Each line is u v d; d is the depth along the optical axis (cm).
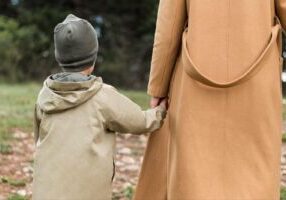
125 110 411
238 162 399
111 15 2725
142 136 943
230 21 397
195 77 396
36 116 425
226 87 396
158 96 427
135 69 2698
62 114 410
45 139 412
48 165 407
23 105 1248
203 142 399
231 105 398
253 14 396
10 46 2303
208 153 399
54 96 406
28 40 2419
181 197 402
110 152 413
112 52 2684
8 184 690
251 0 397
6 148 829
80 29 415
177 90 413
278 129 408
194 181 397
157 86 424
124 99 415
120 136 938
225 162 399
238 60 396
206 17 399
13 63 2314
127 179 722
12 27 2406
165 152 432
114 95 413
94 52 424
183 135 402
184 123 402
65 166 404
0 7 2705
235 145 399
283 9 406
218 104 399
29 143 879
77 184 404
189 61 395
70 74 413
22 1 2684
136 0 2672
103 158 407
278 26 407
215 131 400
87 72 423
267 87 399
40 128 420
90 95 407
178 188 404
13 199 633
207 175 397
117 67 2664
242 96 397
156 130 427
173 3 406
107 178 411
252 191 396
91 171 405
